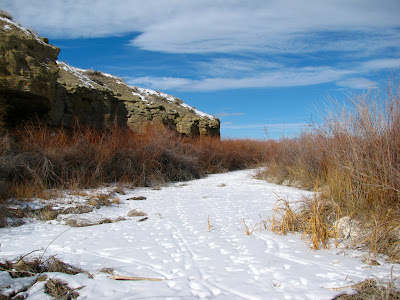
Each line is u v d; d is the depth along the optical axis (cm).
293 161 1402
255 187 1259
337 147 770
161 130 1942
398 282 361
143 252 490
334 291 342
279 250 491
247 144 2522
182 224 675
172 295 337
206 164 2002
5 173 943
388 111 629
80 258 465
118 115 2073
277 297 331
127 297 333
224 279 378
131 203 952
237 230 615
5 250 509
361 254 468
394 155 595
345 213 593
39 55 1373
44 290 358
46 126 1366
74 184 1059
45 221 735
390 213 518
